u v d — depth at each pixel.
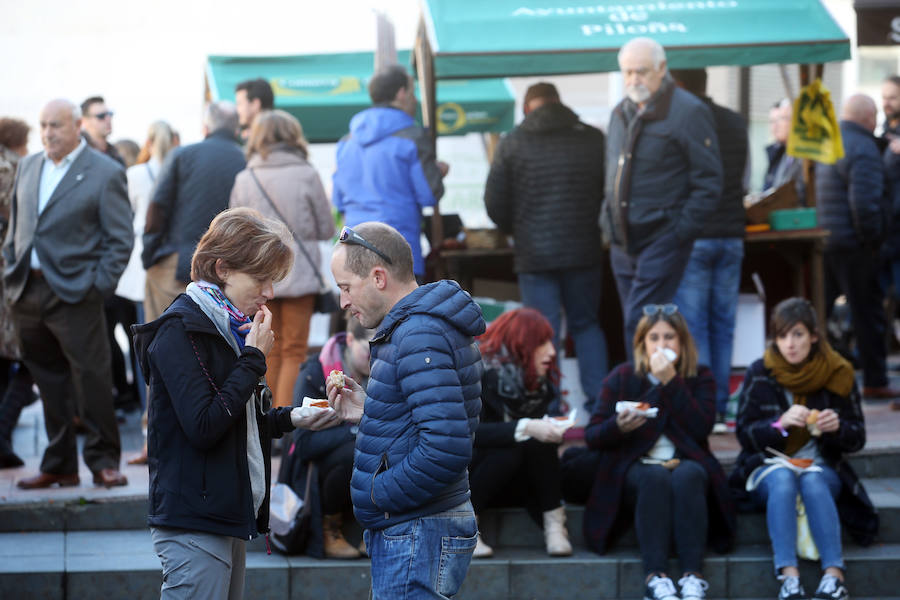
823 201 16.91
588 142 14.30
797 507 11.59
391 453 7.05
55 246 12.32
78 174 12.45
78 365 12.47
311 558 11.49
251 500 7.41
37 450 15.30
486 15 14.39
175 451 7.26
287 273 7.57
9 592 10.80
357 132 14.23
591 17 14.40
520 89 30.02
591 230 14.34
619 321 16.47
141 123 28.11
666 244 13.48
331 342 11.69
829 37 14.18
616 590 11.55
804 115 15.73
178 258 13.94
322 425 7.80
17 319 12.49
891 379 18.84
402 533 7.09
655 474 11.48
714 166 13.34
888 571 11.66
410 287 7.42
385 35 15.84
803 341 11.83
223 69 20.52
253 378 7.27
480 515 12.05
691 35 14.19
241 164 14.15
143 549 11.62
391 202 14.09
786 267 16.38
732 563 11.64
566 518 12.20
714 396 12.13
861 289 16.84
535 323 11.99
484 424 11.61
